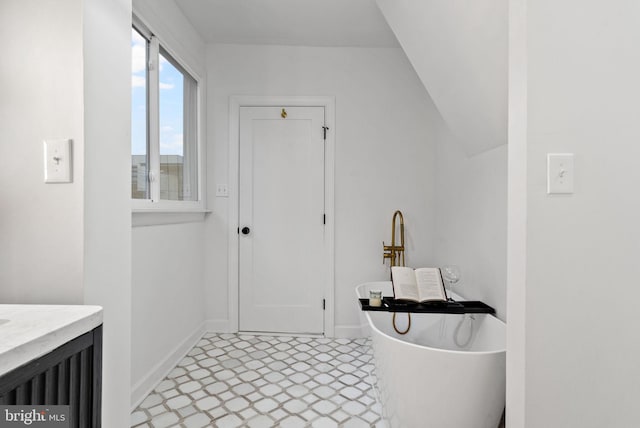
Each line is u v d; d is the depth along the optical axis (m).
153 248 2.01
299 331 2.91
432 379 1.38
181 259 2.40
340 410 1.78
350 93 2.88
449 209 2.56
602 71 1.01
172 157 2.33
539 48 1.01
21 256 0.91
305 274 2.92
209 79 2.87
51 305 0.88
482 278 2.01
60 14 0.90
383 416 1.65
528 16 1.01
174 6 2.25
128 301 1.13
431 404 1.39
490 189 1.92
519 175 1.05
